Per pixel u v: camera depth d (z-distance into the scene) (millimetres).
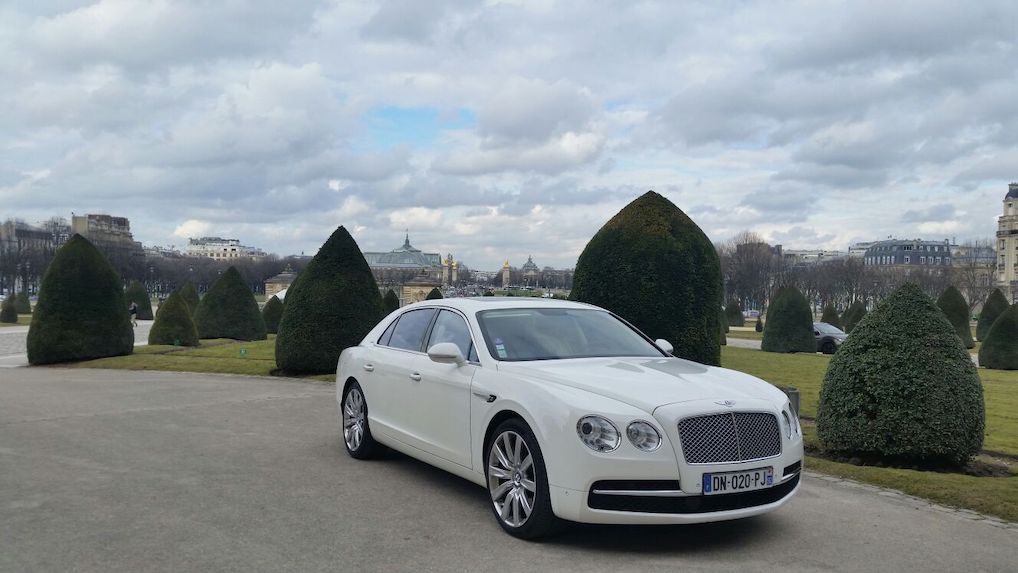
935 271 108938
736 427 5023
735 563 4844
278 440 8898
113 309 20484
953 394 7668
